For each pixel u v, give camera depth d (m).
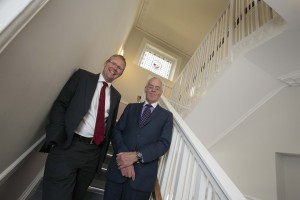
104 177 2.21
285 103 2.62
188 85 3.58
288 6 1.69
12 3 0.63
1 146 1.04
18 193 1.60
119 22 2.87
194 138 1.42
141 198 1.40
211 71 2.90
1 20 0.60
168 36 5.75
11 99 0.88
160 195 1.53
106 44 2.66
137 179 1.40
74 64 1.59
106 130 1.54
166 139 1.51
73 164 1.33
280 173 2.64
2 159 1.13
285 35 1.93
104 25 2.03
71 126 1.32
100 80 1.57
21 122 1.13
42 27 0.81
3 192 1.31
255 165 2.86
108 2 1.77
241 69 2.42
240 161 3.07
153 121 1.61
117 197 1.45
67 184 1.28
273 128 2.73
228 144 3.32
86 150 1.39
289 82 2.51
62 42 1.12
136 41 5.70
